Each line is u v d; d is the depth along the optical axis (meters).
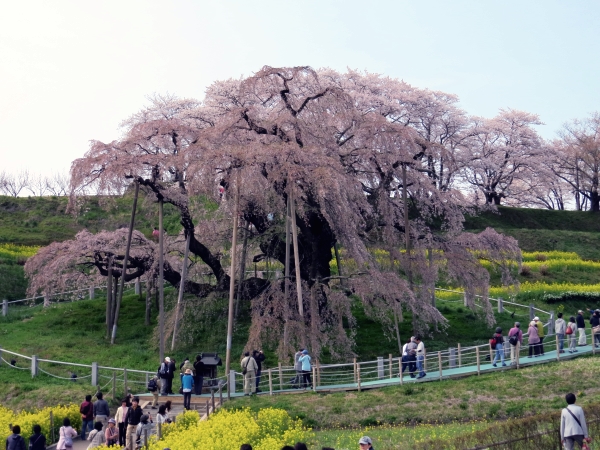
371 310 32.12
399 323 37.03
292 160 29.67
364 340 34.94
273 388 28.78
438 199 35.72
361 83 57.12
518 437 16.03
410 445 18.27
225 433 19.75
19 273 47.28
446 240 35.34
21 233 56.38
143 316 38.56
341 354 32.19
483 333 36.81
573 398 15.06
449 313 39.28
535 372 26.09
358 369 26.44
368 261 32.53
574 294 43.66
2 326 38.38
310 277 32.75
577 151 65.69
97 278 38.81
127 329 36.84
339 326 30.80
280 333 29.94
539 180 66.00
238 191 29.58
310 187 30.25
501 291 44.12
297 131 31.70
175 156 31.86
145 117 47.12
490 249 35.09
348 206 30.38
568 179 72.19
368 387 26.55
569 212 67.06
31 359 31.42
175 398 27.89
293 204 29.55
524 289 44.72
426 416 23.73
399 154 32.62
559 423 16.45
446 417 23.56
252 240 34.12
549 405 23.23
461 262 34.75
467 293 35.62
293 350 28.86
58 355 33.50
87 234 37.59
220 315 35.44
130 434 20.62
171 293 39.66
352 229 31.75
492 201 64.00
